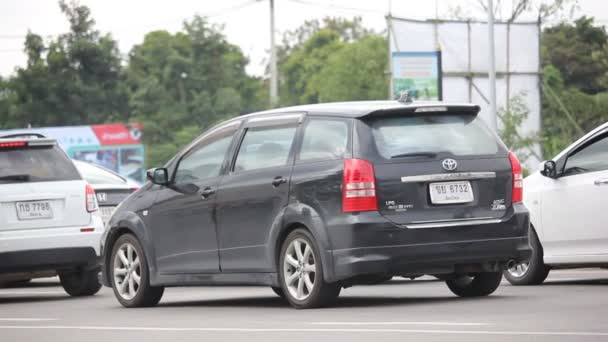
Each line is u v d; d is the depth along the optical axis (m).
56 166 38.09
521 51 110.31
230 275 30.69
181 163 32.50
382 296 32.72
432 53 104.44
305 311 28.09
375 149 28.16
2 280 38.25
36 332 25.66
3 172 37.28
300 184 28.86
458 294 31.38
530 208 35.44
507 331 21.94
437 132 28.84
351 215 27.81
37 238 37.12
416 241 27.91
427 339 21.12
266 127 30.55
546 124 145.75
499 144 29.39
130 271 33.34
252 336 22.91
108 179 47.34
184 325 25.91
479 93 108.75
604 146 34.19
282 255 29.19
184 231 31.89
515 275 35.78
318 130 29.20
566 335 21.06
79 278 39.12
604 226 33.81
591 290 32.16
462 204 28.55
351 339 21.66
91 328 26.05
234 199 30.48
